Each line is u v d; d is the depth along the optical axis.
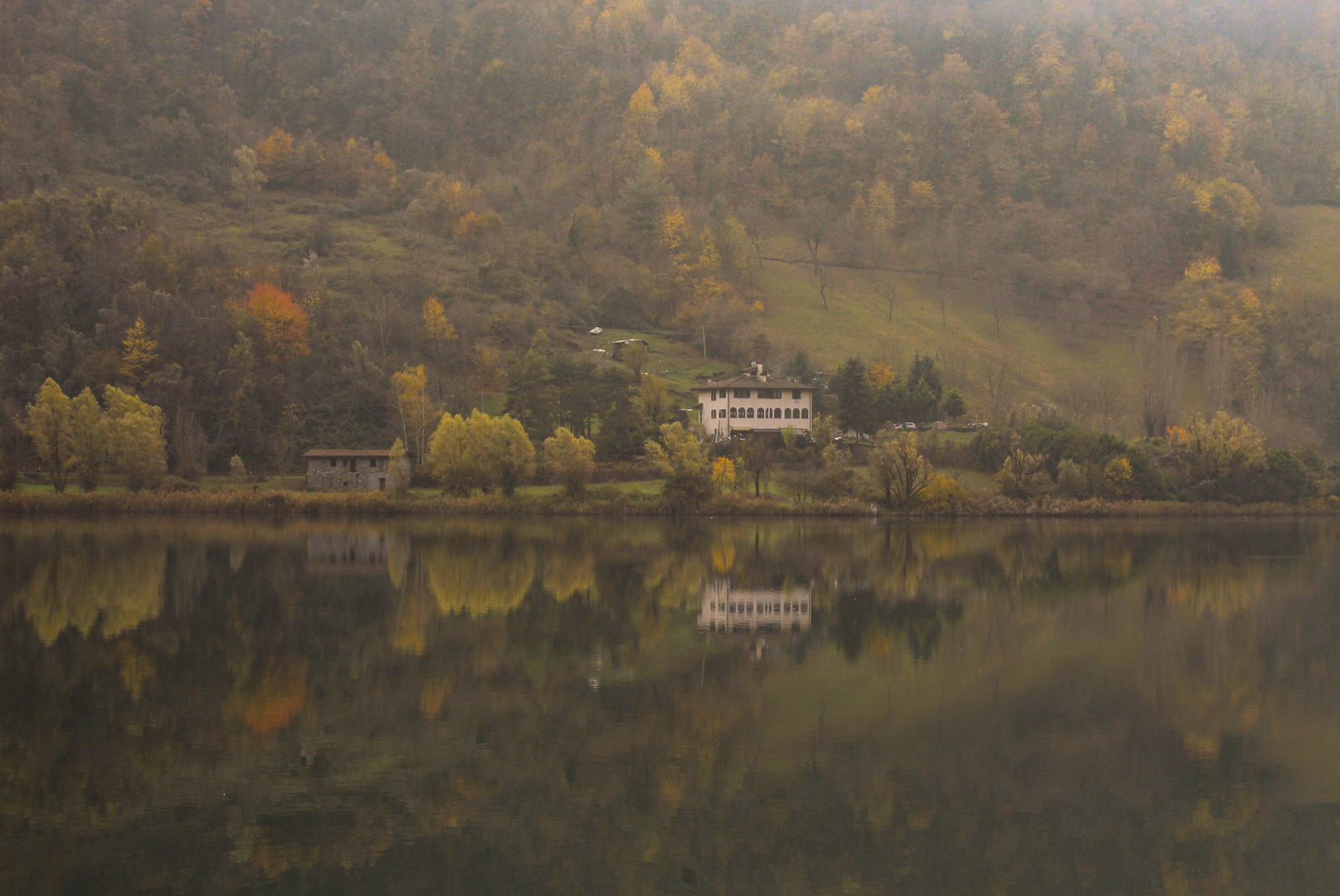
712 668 45.94
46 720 36.84
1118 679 44.97
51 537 89.38
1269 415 182.00
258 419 151.38
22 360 149.75
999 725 38.16
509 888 25.47
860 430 161.62
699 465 123.19
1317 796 31.62
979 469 144.75
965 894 25.52
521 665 46.00
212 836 27.72
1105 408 186.62
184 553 79.94
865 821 29.64
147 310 159.25
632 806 30.33
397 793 30.88
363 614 56.81
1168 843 28.45
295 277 197.00
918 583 71.38
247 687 41.56
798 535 104.12
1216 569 81.25
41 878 25.14
